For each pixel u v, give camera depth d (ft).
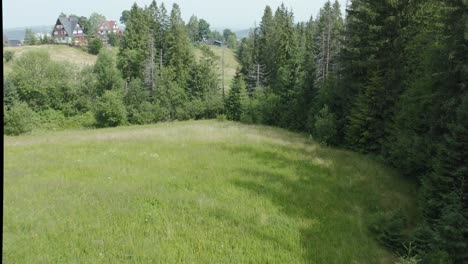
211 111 183.01
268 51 189.57
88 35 358.84
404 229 40.27
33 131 149.79
